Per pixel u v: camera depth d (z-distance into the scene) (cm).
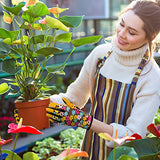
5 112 308
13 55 160
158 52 188
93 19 686
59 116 146
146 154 120
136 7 150
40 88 165
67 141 346
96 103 177
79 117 147
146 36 151
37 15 150
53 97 184
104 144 171
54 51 146
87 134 182
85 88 188
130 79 163
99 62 176
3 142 112
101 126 153
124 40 154
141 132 154
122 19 153
